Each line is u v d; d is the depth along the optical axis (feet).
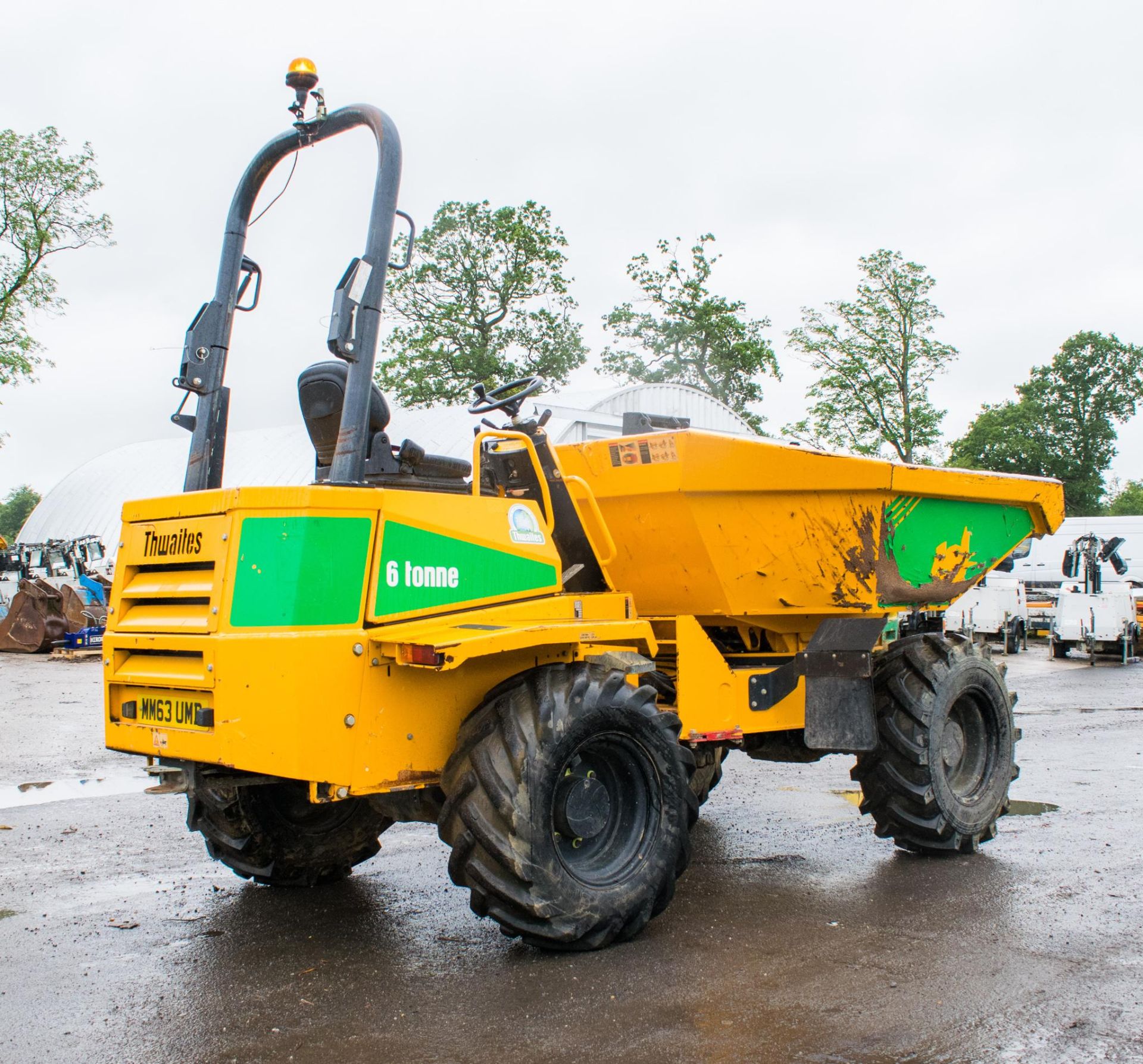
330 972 13.67
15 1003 12.71
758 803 24.61
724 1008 12.32
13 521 317.22
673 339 133.80
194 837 21.15
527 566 15.25
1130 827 21.79
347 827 17.63
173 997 12.87
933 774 19.12
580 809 14.56
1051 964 13.74
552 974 13.48
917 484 19.35
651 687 15.44
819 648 18.57
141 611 14.94
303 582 12.95
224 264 16.30
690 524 17.67
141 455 123.44
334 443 15.83
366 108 15.25
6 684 49.11
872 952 14.26
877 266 152.56
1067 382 214.48
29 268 117.29
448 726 14.23
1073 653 76.07
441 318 134.51
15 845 20.48
